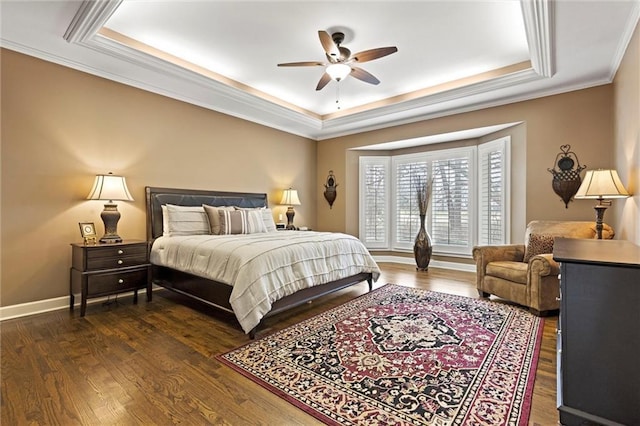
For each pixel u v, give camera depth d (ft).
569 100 12.79
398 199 20.47
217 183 15.74
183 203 13.93
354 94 15.87
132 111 12.57
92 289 10.08
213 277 9.38
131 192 12.54
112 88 11.97
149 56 10.88
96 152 11.53
